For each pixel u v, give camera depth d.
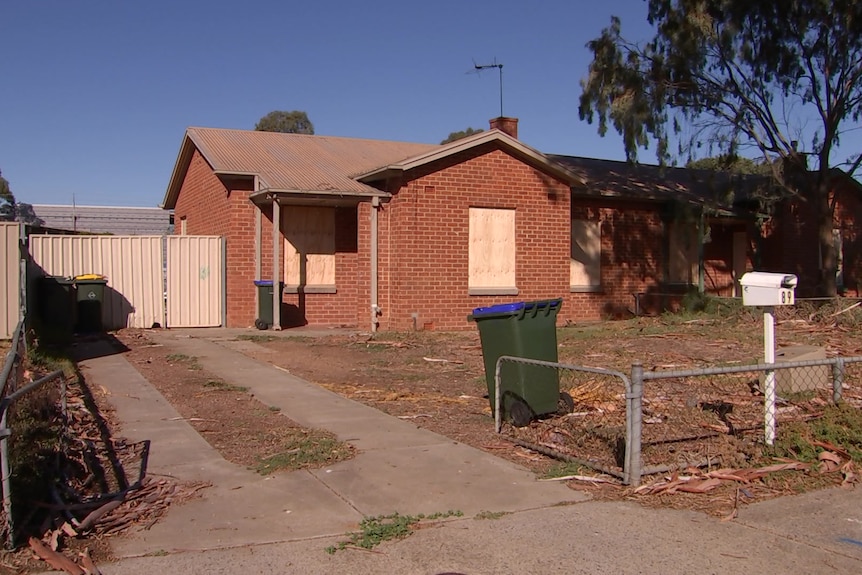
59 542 5.10
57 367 11.04
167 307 17.50
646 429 7.98
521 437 7.78
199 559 4.89
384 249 17.73
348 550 5.05
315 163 19.45
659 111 19.67
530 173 18.70
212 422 8.46
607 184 22.27
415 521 5.55
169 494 6.11
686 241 23.39
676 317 18.67
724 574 4.74
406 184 17.31
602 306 21.73
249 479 6.50
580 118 20.08
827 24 18.56
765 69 19.53
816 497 6.18
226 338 15.69
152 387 10.37
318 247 18.80
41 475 5.95
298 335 16.30
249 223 18.03
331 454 7.16
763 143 20.19
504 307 8.16
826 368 10.15
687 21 19.00
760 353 13.23
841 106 19.53
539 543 5.18
